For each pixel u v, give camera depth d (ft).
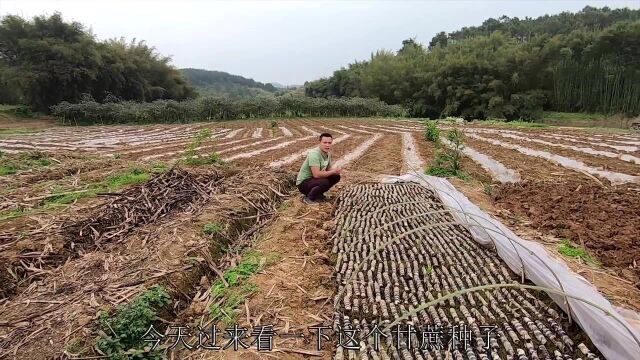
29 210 21.01
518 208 21.83
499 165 33.32
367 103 115.14
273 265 15.20
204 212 19.60
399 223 19.47
